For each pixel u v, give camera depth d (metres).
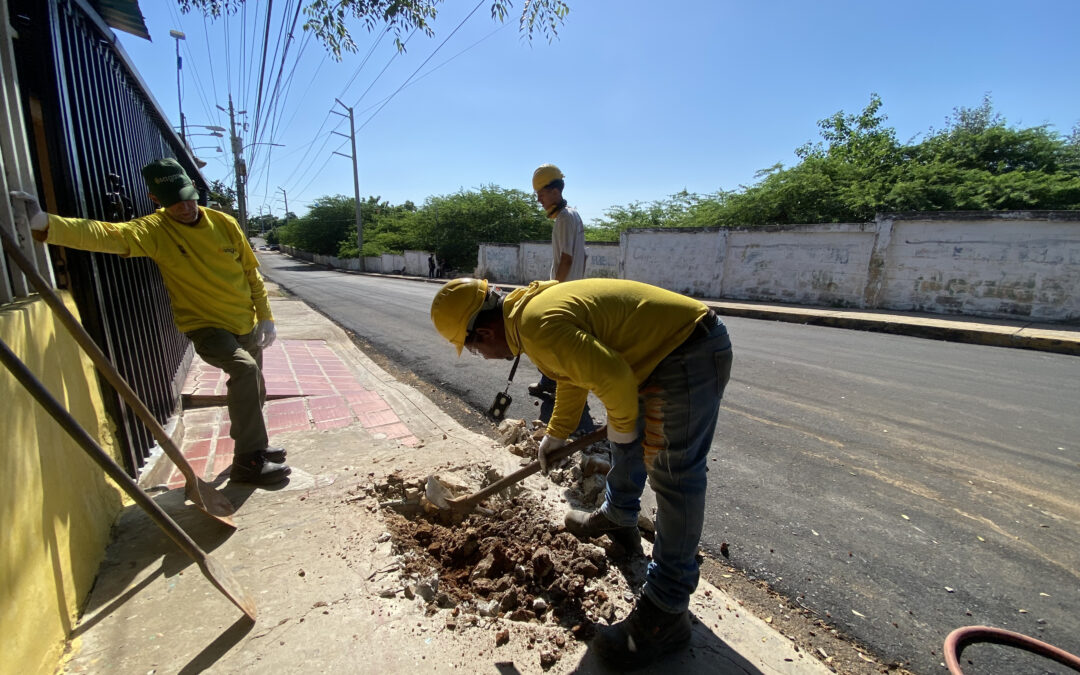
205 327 2.74
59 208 2.54
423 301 14.66
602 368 1.47
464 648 1.74
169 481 2.95
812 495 2.99
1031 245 9.48
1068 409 4.55
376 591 2.00
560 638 1.80
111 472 1.60
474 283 1.79
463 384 5.37
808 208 15.31
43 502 1.71
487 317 1.80
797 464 3.40
